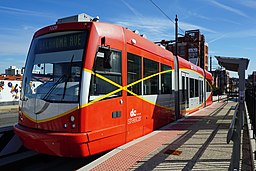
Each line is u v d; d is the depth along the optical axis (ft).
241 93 49.06
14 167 21.25
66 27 20.22
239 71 49.78
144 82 26.68
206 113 49.62
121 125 21.77
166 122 33.94
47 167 21.34
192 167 16.81
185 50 207.41
